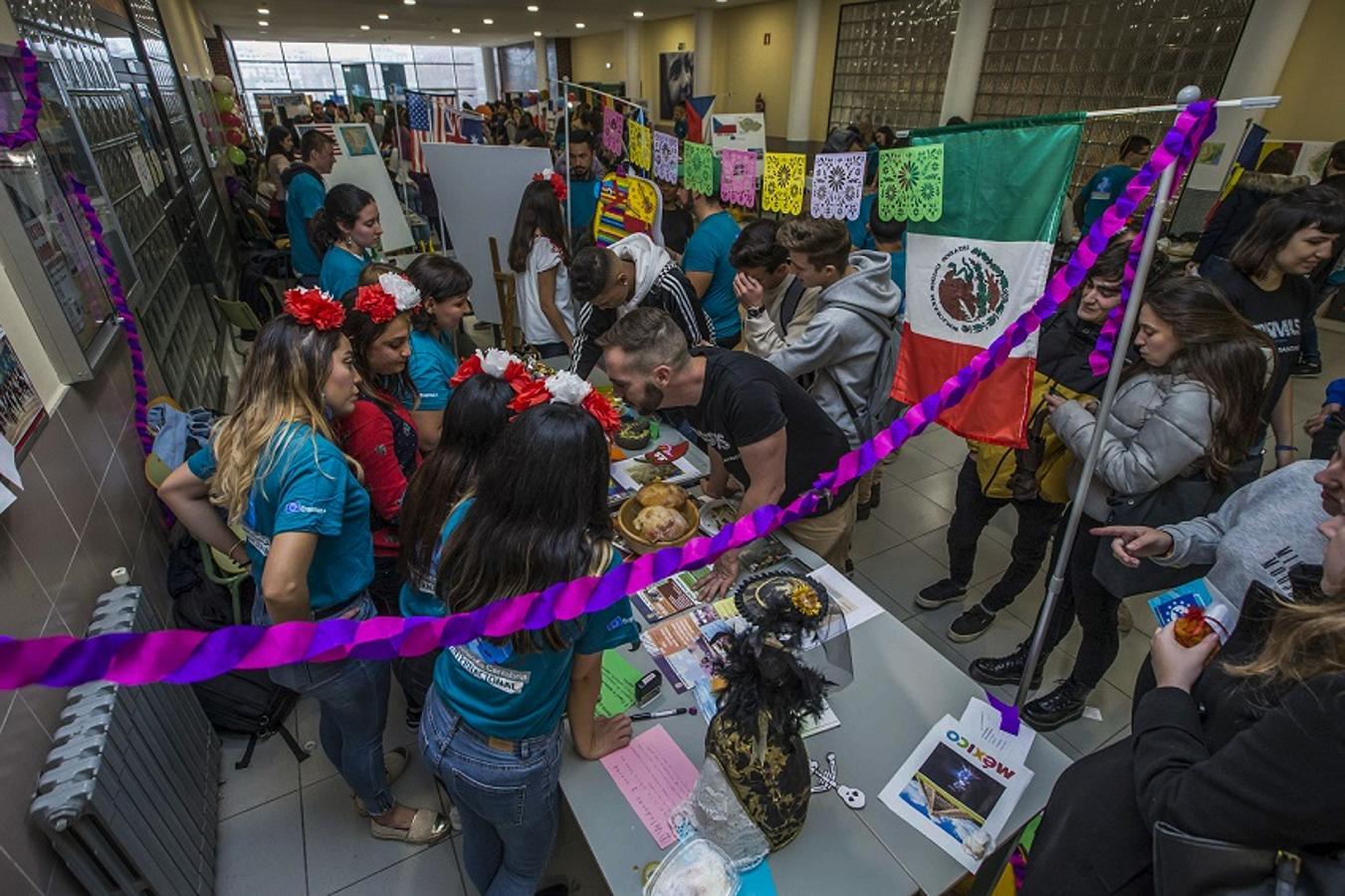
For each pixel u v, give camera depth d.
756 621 1.04
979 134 1.14
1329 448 1.97
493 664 0.99
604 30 15.11
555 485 0.92
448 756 1.07
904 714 1.26
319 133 4.04
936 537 2.88
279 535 1.13
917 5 8.29
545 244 3.12
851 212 1.96
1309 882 0.63
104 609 1.36
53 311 1.45
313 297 1.23
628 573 0.87
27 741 1.06
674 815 1.08
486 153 3.70
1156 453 1.44
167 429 1.85
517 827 1.12
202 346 3.60
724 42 11.80
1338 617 0.63
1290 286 1.95
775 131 11.22
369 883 1.58
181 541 1.97
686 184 2.89
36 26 1.93
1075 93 6.73
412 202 7.14
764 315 2.18
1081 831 0.87
